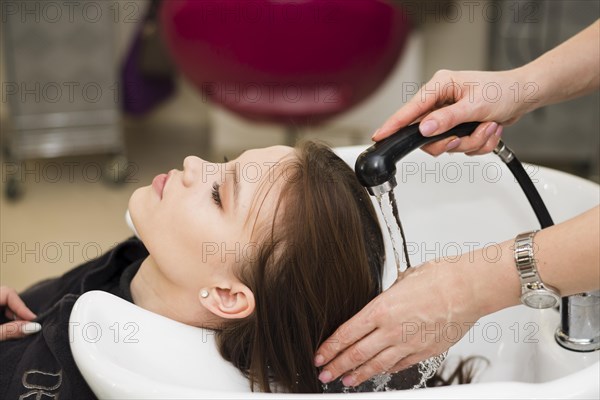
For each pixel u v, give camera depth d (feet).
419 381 3.16
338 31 6.06
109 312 2.58
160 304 3.23
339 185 3.12
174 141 9.72
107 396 2.17
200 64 6.42
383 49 6.32
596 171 8.34
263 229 3.00
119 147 8.50
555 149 8.46
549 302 2.44
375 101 8.84
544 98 3.19
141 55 8.55
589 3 7.56
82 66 8.02
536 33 7.75
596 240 2.28
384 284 3.47
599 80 3.26
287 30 6.02
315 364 2.87
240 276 3.02
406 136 2.70
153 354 2.62
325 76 6.35
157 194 3.18
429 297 2.49
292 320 3.07
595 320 2.89
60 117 8.15
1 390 3.10
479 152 3.01
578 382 2.09
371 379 3.13
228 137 9.20
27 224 7.64
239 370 3.01
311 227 3.01
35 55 7.82
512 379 3.20
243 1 5.91
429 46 8.93
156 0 8.27
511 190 3.37
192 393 2.10
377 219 3.30
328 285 3.05
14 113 8.00
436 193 3.50
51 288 3.77
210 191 3.09
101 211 7.96
